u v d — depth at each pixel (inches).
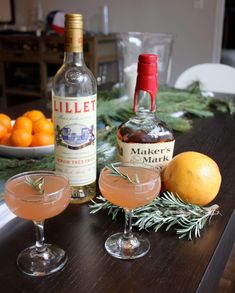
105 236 21.0
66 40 22.3
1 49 112.3
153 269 18.3
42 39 104.0
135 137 24.7
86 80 23.5
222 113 47.8
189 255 19.4
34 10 116.6
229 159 32.2
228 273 47.9
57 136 23.0
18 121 31.9
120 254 19.2
